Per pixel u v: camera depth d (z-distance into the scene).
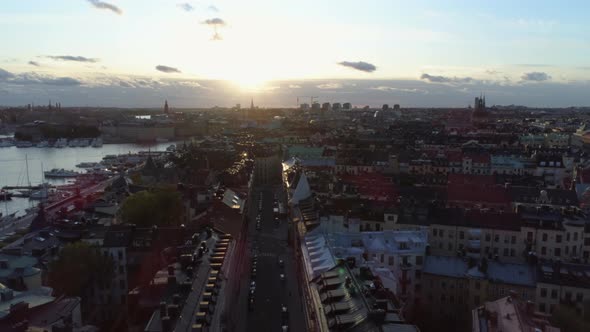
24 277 122.56
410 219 182.38
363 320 88.94
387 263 152.12
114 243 150.75
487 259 154.25
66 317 105.19
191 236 150.00
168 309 87.19
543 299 136.38
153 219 182.38
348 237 157.12
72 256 136.12
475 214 181.38
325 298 105.19
